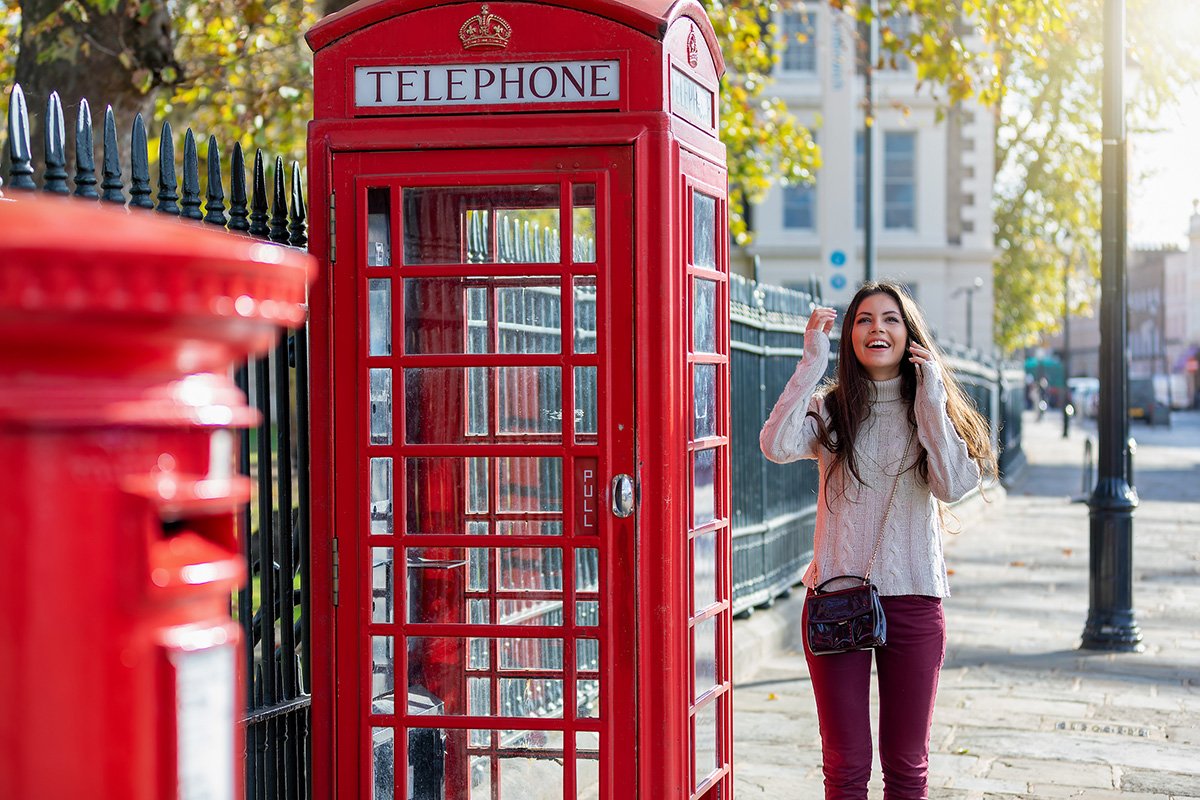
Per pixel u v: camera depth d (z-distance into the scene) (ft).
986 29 42.06
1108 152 30.40
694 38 14.24
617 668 13.38
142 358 4.27
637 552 13.28
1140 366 363.97
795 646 31.07
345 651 13.76
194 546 4.62
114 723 4.34
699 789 14.43
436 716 13.73
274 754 15.10
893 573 13.94
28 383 4.17
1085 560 45.85
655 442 13.21
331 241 13.46
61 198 11.89
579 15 13.15
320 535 13.76
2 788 4.28
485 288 13.52
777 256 117.70
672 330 13.23
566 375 13.23
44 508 4.24
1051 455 115.75
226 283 4.25
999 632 32.30
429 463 13.64
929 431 13.65
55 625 4.27
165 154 13.19
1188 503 70.23
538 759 13.76
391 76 13.39
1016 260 131.95
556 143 13.12
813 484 38.24
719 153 14.85
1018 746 21.88
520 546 13.42
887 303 14.17
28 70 27.12
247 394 14.53
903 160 122.11
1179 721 23.63
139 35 27.30
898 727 14.01
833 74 111.14
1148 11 43.62
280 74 40.27
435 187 13.38
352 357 13.53
